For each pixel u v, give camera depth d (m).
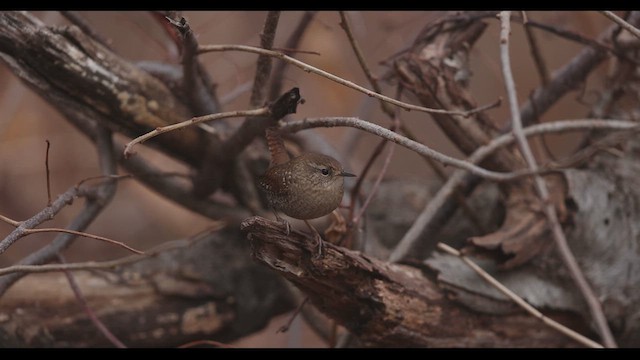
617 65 1.34
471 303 1.20
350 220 1.22
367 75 1.23
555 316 1.23
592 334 1.24
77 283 1.32
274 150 1.15
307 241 1.09
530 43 1.34
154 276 1.34
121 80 1.23
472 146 1.28
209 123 1.29
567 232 1.26
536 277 1.23
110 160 1.27
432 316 1.18
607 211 1.28
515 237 1.23
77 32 1.21
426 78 1.26
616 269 1.25
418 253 1.34
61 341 1.30
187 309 1.33
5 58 1.19
